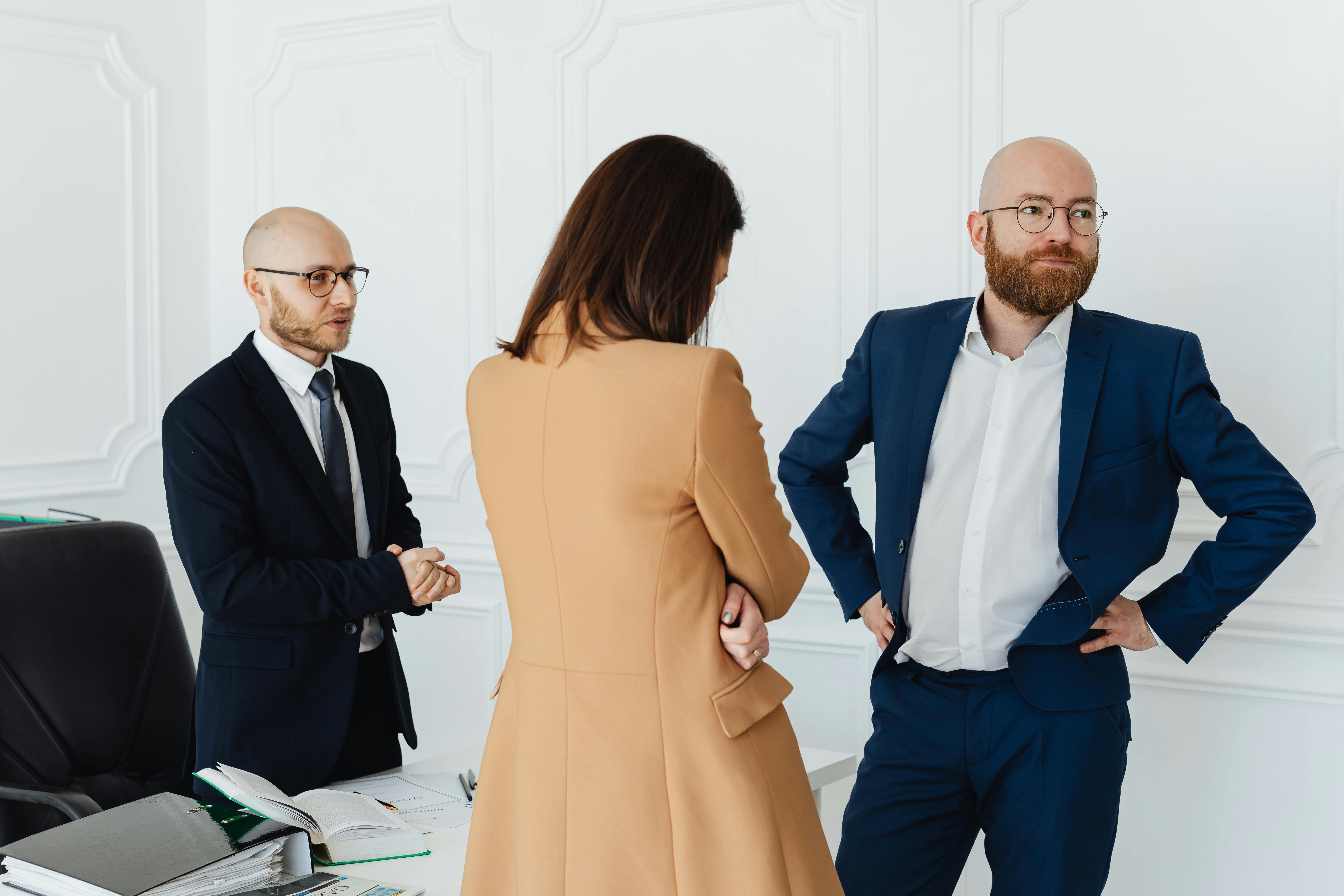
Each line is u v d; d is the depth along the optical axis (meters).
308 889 1.42
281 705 2.04
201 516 2.00
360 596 2.03
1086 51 2.77
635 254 1.20
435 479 3.78
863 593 2.10
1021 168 1.88
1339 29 2.51
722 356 1.17
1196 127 2.66
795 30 3.12
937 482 1.96
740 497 1.18
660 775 1.18
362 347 3.90
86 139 3.81
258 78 4.03
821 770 2.00
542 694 1.23
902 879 2.01
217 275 4.18
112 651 2.34
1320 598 2.58
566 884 1.19
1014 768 1.88
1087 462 1.85
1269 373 2.62
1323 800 2.60
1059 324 1.90
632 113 3.39
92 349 3.86
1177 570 2.70
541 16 3.51
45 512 3.71
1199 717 2.71
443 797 1.84
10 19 3.61
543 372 1.22
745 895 1.16
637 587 1.17
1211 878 2.71
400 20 3.75
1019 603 1.89
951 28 2.91
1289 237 2.58
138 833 1.45
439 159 3.72
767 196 3.18
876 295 3.04
